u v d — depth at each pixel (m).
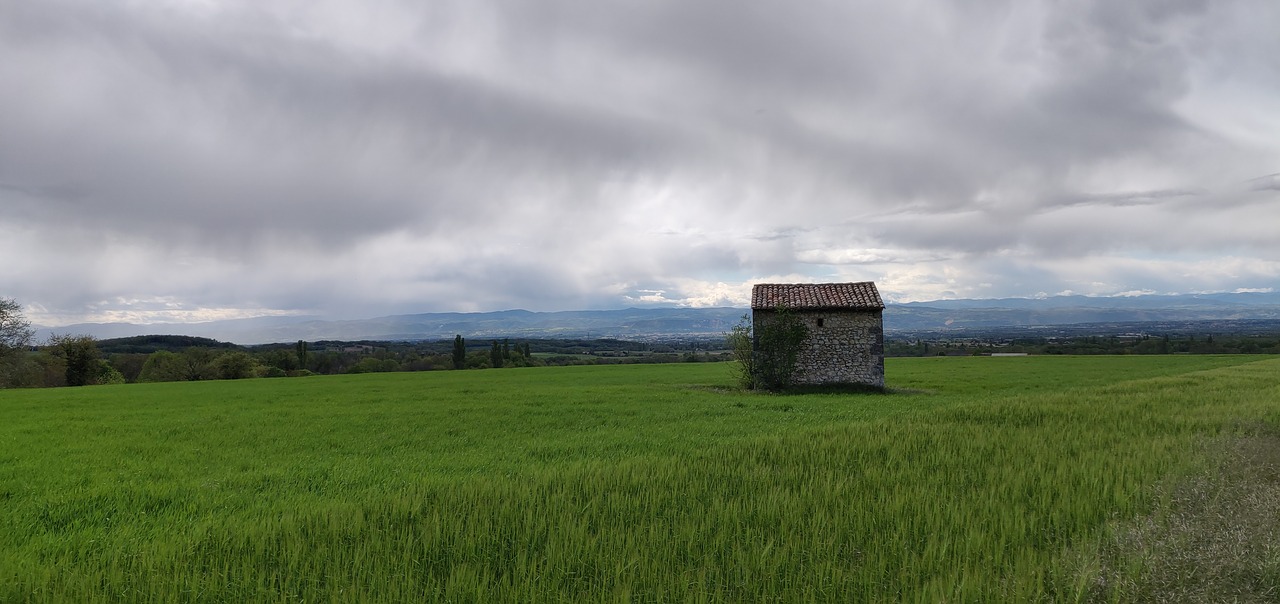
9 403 37.31
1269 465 10.99
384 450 18.11
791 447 14.67
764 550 7.39
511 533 8.55
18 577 7.62
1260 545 6.89
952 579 6.40
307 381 59.44
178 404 35.16
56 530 10.32
